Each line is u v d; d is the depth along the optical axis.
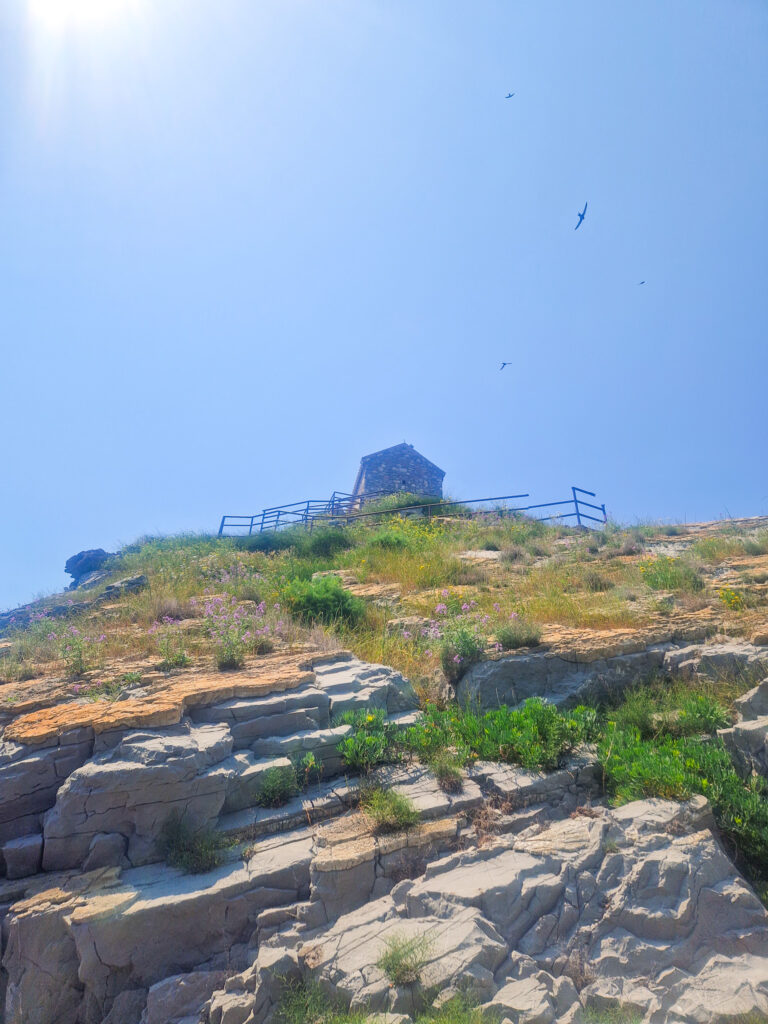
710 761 5.74
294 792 5.96
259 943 4.59
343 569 16.64
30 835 5.51
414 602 11.89
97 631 10.59
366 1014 3.71
